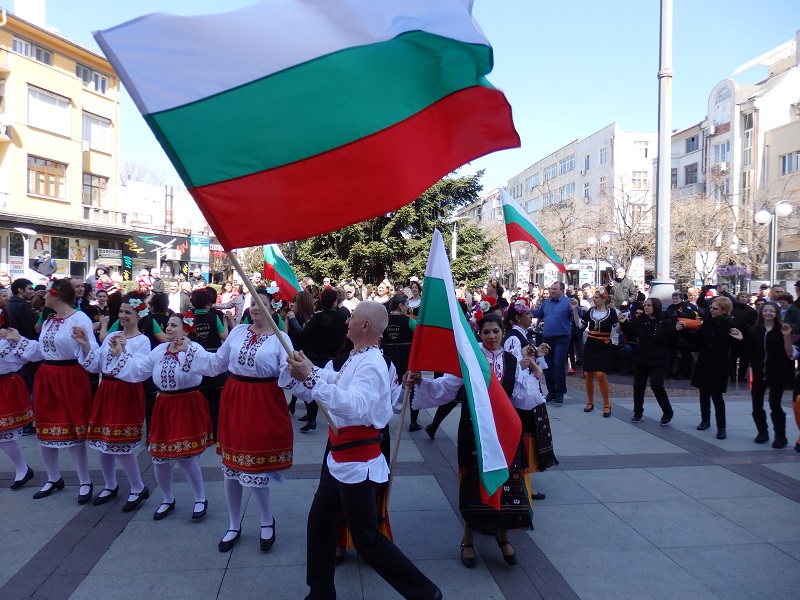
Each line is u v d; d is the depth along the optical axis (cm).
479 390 360
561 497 538
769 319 696
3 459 639
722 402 733
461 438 416
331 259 2211
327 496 338
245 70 304
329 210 312
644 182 4956
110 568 402
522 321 572
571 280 4122
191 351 467
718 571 405
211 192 297
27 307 780
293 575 394
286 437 427
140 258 3412
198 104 297
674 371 1183
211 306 741
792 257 3534
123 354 493
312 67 312
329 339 713
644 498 535
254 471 417
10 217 2519
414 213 2170
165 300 689
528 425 486
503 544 412
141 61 292
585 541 450
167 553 424
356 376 330
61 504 514
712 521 486
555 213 4003
